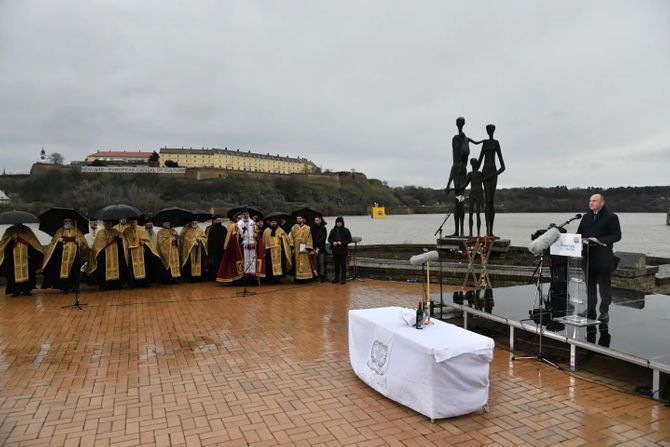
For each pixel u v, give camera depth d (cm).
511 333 681
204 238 1366
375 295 1127
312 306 1005
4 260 1108
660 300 826
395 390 495
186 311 957
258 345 716
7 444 412
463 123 1391
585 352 677
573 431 438
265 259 1297
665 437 425
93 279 1219
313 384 556
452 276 1248
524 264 1269
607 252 695
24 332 792
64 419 462
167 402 503
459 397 462
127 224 1235
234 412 478
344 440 421
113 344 721
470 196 1357
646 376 579
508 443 416
